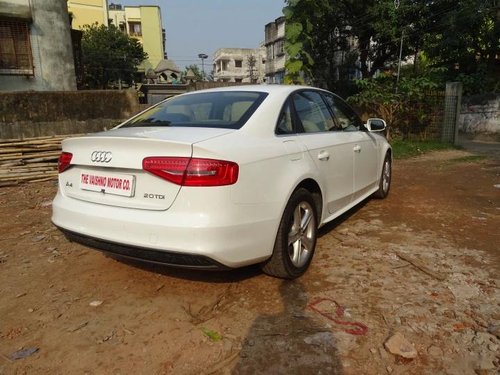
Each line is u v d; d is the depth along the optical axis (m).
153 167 2.39
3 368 2.11
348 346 2.23
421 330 2.37
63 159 2.90
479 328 2.39
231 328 2.42
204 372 2.05
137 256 2.51
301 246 3.09
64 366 2.12
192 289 2.90
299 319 2.50
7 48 11.78
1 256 3.62
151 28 48.50
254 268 3.21
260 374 2.03
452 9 16.14
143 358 2.17
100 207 2.62
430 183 6.64
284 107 3.19
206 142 2.41
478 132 14.77
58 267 3.36
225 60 59.19
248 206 2.49
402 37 17.12
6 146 7.06
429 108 12.02
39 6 12.05
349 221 4.47
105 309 2.67
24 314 2.64
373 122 4.70
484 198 5.52
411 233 4.05
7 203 5.55
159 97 20.66
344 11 18.48
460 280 2.99
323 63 20.47
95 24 35.09
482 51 15.70
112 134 2.80
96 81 31.52
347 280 3.01
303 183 3.14
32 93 8.34
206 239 2.30
